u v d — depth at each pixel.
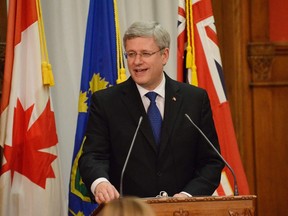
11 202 7.49
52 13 8.87
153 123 6.12
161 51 6.11
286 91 9.29
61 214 7.76
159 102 6.20
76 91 8.88
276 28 9.34
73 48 8.91
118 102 6.17
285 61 9.29
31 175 7.49
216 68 8.20
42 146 7.54
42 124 7.58
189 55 8.10
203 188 5.90
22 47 7.72
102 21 8.09
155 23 6.14
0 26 8.57
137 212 3.33
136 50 6.04
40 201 7.49
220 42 9.27
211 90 8.15
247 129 9.24
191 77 8.07
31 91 7.64
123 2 9.06
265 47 9.23
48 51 8.82
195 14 8.24
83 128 7.84
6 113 7.58
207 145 6.18
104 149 6.09
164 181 6.01
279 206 9.22
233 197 4.93
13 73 7.61
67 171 8.77
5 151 7.48
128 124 6.08
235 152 8.05
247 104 9.25
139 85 6.18
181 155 6.07
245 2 9.27
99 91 6.31
